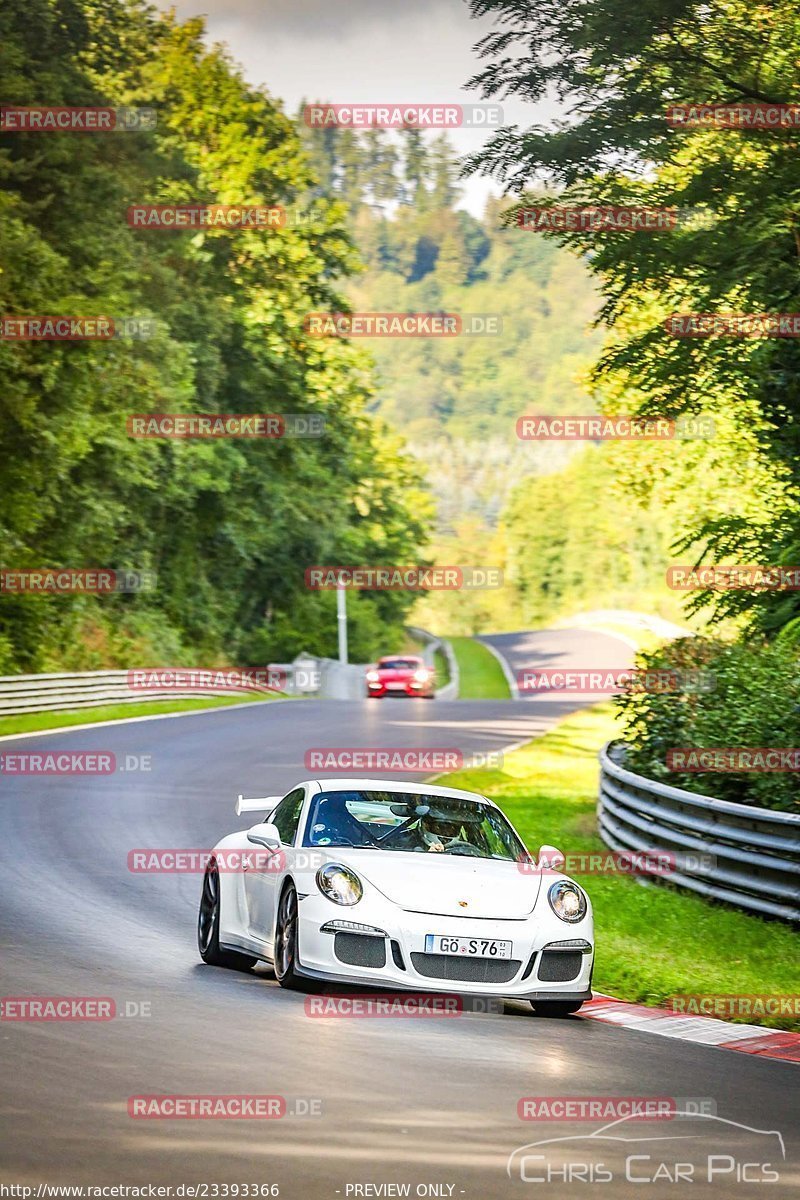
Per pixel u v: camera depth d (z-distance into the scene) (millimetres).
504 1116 14820
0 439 95875
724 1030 21656
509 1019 21297
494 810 25500
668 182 55000
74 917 28312
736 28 51688
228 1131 13648
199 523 138125
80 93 112438
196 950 26062
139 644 120875
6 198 94750
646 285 54812
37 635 102625
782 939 29203
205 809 47688
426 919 21453
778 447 57875
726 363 55094
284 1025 19125
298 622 157500
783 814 30859
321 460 157375
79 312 95062
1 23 105250
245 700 113500
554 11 51844
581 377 103312
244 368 142375
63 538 112000
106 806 47281
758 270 49750
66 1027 18328
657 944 28938
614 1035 20703
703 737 40500
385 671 122188
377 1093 15414
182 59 140250
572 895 22875
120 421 109188
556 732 83812
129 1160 12578
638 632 199000
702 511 101438
